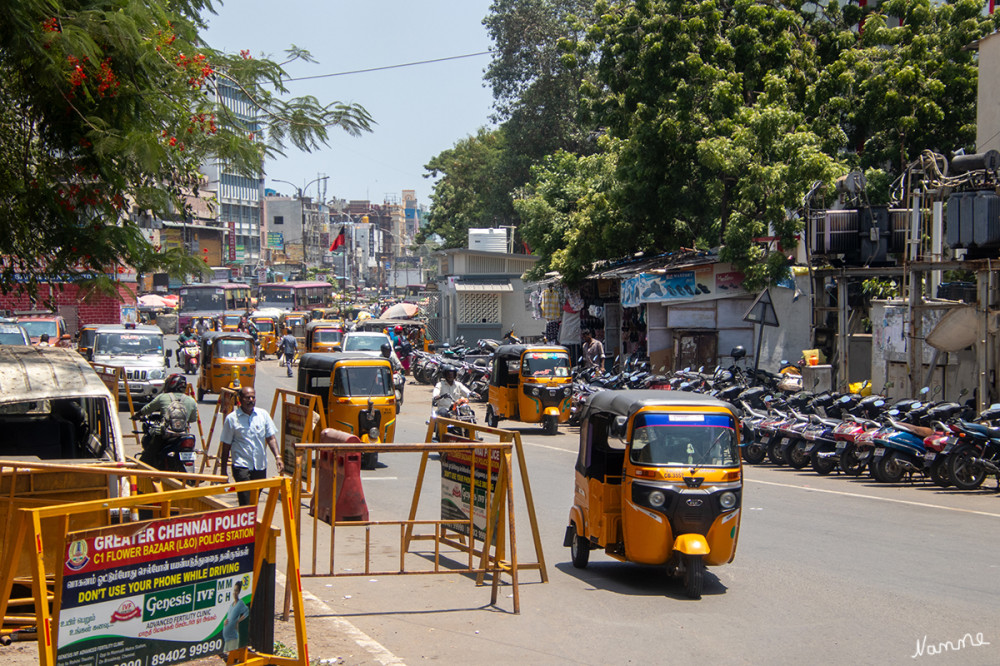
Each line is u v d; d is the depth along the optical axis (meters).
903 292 19.56
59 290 9.50
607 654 6.80
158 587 4.86
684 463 8.64
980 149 22.06
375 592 8.66
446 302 47.53
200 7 10.31
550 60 47.12
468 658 6.67
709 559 8.56
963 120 25.39
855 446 15.36
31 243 9.03
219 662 5.85
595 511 9.29
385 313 50.84
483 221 60.34
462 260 45.47
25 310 36.91
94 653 4.62
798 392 19.12
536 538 8.88
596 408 9.58
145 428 11.79
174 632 4.93
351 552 10.31
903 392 19.22
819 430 15.90
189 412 11.85
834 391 21.03
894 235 21.06
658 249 31.08
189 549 4.99
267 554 5.43
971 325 16.66
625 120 28.08
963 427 13.91
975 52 25.53
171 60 9.11
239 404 11.48
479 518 8.73
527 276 35.66
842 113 26.89
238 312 60.44
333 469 7.83
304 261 89.94
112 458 7.80
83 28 8.24
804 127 25.02
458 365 32.38
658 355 27.28
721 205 26.69
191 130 9.20
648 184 27.33
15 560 5.13
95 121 8.52
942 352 17.80
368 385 17.31
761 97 24.48
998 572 9.16
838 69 26.11
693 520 8.48
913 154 26.03
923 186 19.41
